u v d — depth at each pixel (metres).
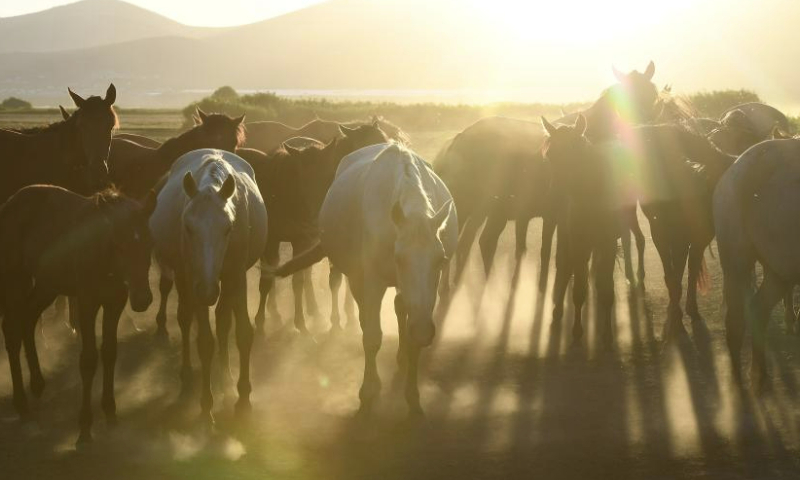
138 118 65.31
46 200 8.46
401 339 9.48
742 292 8.63
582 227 10.54
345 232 8.83
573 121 12.72
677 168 10.61
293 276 11.63
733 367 8.78
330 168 11.63
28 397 9.16
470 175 13.42
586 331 11.42
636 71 12.48
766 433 7.81
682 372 9.63
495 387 9.27
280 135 17.09
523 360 10.22
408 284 7.10
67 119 12.55
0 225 8.48
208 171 8.61
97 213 7.78
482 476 6.97
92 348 7.91
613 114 12.02
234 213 8.05
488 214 13.66
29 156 12.12
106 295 7.95
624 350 10.53
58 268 8.13
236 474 7.09
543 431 7.97
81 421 7.84
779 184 8.15
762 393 8.73
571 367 9.93
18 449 7.72
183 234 8.27
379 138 11.68
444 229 8.54
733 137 11.99
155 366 10.23
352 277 8.84
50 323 12.09
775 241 8.15
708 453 7.38
